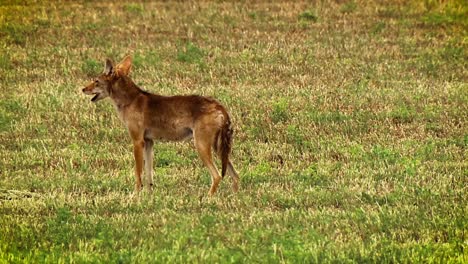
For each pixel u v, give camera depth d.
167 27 63.41
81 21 64.81
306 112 44.78
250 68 53.88
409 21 64.69
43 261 25.39
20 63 55.03
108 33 61.91
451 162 36.97
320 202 31.52
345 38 60.62
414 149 39.25
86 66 53.72
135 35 61.47
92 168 37.34
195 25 63.81
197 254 25.58
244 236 27.23
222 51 57.47
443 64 54.62
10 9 67.81
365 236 27.75
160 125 33.97
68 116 44.59
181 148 39.44
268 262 25.16
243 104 46.12
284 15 66.69
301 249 25.78
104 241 26.80
